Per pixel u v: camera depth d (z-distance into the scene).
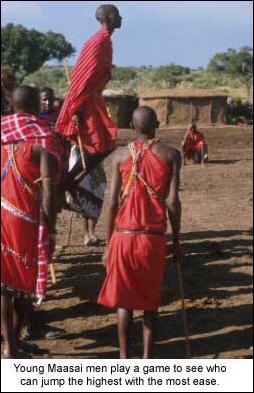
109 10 9.12
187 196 19.44
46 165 6.87
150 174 7.07
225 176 25.34
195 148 31.06
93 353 7.76
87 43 9.19
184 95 50.62
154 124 7.18
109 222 7.23
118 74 92.12
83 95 9.16
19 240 6.94
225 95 51.56
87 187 10.88
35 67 88.69
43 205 6.91
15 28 87.81
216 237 13.41
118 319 7.20
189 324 8.73
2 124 6.99
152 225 7.05
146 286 7.07
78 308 9.16
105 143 9.34
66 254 11.77
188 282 10.39
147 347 7.27
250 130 48.03
